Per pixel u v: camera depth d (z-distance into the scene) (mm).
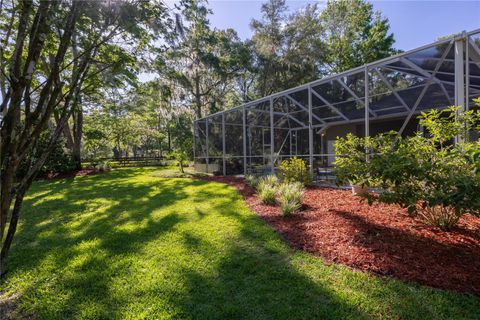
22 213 5340
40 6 2141
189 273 2629
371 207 4625
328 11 20406
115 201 6344
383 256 2723
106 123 17484
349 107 9930
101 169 15117
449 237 3131
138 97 15625
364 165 3471
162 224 4324
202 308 2066
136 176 12125
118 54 3078
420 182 2957
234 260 2891
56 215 5141
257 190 6734
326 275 2480
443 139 3301
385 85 7531
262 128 12461
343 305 2016
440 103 8477
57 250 3361
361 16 20578
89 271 2750
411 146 3176
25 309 2189
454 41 4609
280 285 2348
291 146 14109
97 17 2523
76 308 2148
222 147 12375
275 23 18406
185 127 20641
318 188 7148
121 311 2076
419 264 2518
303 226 3895
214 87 20328
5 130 2170
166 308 2086
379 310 1934
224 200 6086
